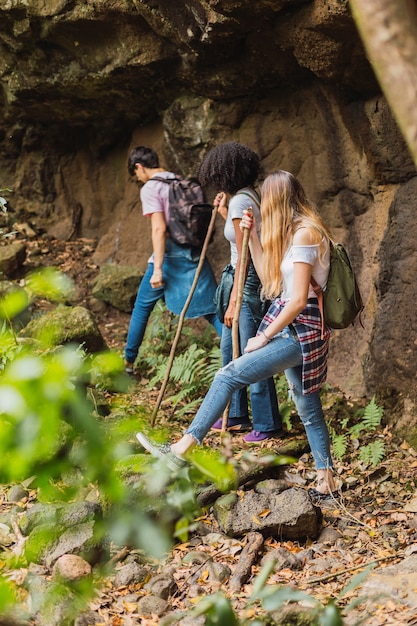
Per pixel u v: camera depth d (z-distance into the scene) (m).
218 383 3.86
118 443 1.61
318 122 5.81
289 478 4.41
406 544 3.77
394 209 5.39
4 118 7.38
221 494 4.03
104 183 7.57
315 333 3.86
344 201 5.85
